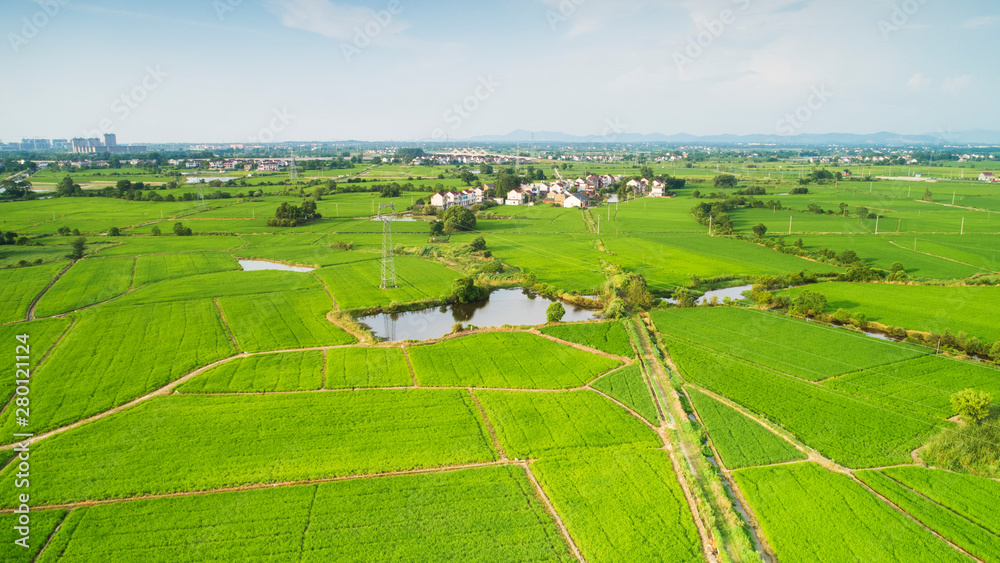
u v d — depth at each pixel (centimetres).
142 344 8131
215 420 6072
